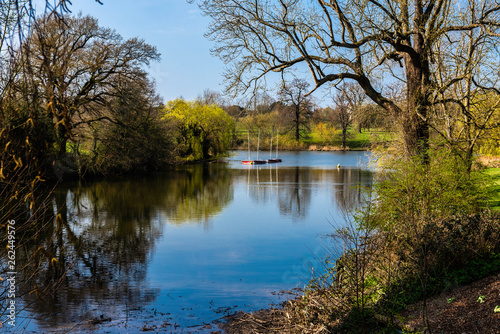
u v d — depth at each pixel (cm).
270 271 1037
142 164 3894
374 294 648
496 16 1208
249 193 2634
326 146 7650
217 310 776
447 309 540
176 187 2878
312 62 1149
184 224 1691
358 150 7412
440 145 1045
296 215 1886
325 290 679
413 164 927
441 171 904
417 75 1167
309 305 657
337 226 1602
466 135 1187
